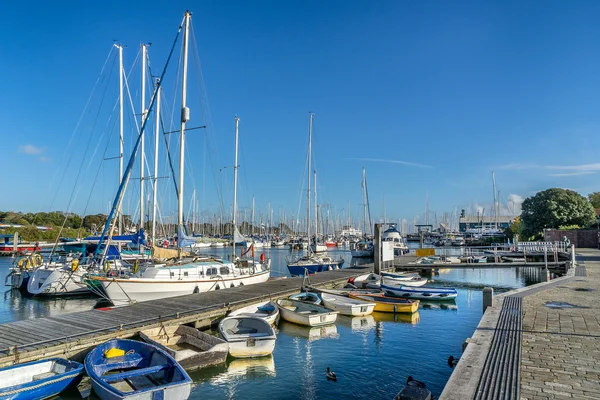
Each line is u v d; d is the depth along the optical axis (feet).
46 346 42.78
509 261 142.31
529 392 26.68
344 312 71.10
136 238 103.30
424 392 31.45
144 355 41.98
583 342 37.81
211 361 45.01
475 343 37.29
